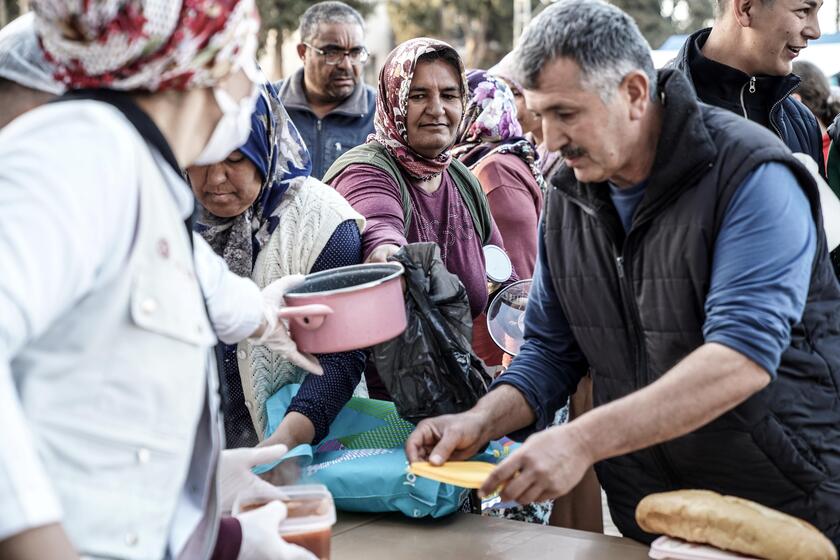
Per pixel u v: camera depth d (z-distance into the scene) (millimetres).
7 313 980
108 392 1137
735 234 1569
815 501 1725
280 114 2172
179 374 1193
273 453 1608
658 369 1745
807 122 2994
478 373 2111
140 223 1143
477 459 2025
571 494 2822
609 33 1553
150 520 1175
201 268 1554
